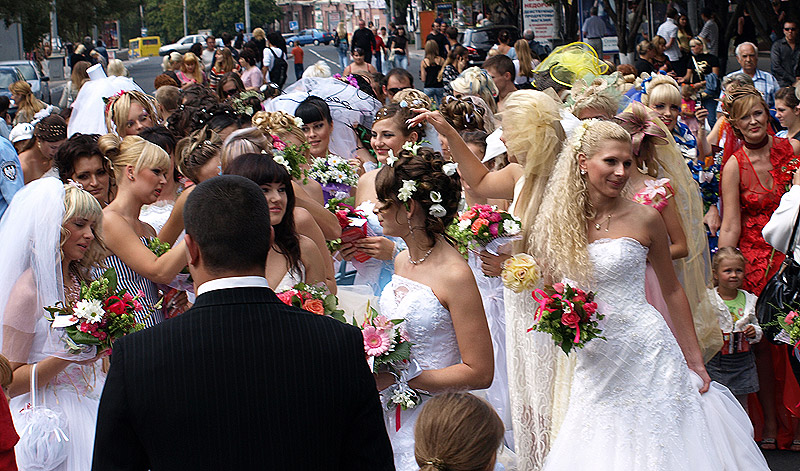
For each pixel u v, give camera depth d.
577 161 4.14
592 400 4.12
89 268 4.29
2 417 3.19
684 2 23.58
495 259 4.36
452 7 51.97
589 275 4.08
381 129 5.90
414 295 3.94
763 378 5.72
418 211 3.92
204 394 2.51
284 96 8.63
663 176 5.14
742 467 4.37
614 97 5.45
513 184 4.89
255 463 2.50
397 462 3.90
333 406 2.59
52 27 51.31
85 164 5.30
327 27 157.12
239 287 2.63
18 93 11.96
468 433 2.86
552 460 4.15
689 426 4.09
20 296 3.92
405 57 29.83
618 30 24.86
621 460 4.02
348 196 5.87
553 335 3.91
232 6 118.06
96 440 2.55
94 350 3.87
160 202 5.71
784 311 5.31
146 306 4.51
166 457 2.50
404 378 3.73
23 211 3.98
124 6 63.06
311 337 2.62
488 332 3.96
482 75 7.09
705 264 5.48
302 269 4.20
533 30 29.17
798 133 7.05
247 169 3.96
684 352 4.44
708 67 14.29
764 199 6.30
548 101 4.45
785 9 19.59
